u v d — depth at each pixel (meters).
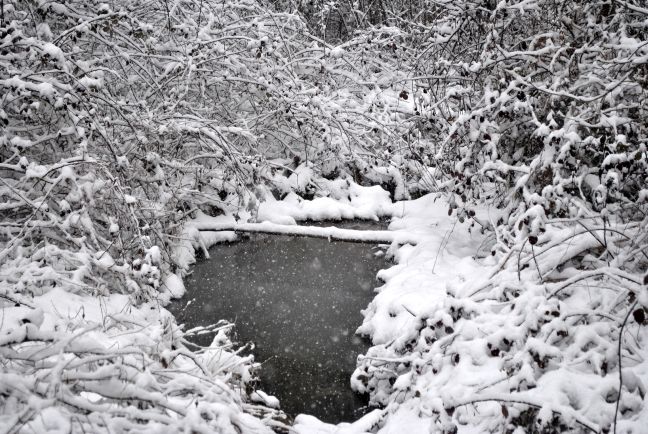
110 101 7.02
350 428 4.91
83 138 6.05
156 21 9.27
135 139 7.74
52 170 5.79
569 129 5.62
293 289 7.36
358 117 10.52
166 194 7.75
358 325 6.57
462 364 4.50
